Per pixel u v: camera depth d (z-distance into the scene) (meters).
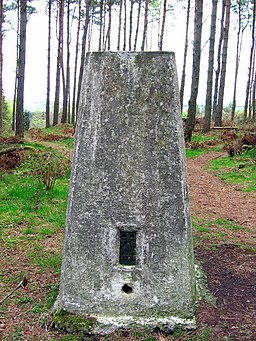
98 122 3.45
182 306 3.57
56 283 4.45
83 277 3.57
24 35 16.28
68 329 3.52
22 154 11.58
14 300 4.11
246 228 6.69
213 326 3.63
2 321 3.73
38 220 6.74
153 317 3.55
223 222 7.00
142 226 3.48
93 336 3.47
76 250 3.56
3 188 8.52
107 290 3.56
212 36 19.34
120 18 25.45
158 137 3.43
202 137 18.09
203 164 12.62
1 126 21.73
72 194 3.56
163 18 21.02
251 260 5.25
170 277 3.53
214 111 27.53
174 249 3.51
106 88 3.42
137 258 3.52
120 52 3.40
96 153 3.47
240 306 4.00
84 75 3.56
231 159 12.58
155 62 3.39
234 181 10.05
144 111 3.42
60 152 13.26
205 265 5.05
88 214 3.51
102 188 3.48
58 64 28.97
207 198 8.66
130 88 3.41
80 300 3.60
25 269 4.88
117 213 3.48
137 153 3.44
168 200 3.48
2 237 5.92
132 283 3.54
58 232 6.25
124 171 3.45
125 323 3.50
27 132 24.44
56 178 9.65
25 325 3.66
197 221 7.06
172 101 3.43
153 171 3.45
